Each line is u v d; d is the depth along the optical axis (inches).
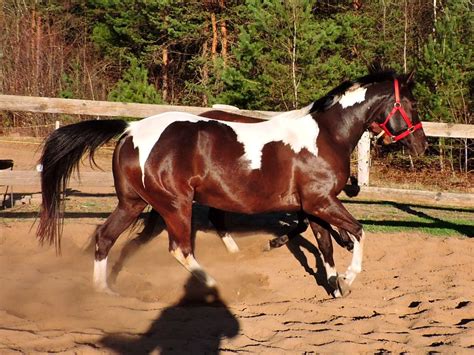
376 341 163.9
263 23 589.6
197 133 198.1
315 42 584.4
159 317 177.8
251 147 198.8
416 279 232.8
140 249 269.7
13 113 786.2
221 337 161.3
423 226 341.1
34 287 203.2
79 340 153.2
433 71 539.8
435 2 642.2
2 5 948.0
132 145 198.8
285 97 588.1
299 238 293.7
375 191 310.2
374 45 642.2
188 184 196.2
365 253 269.9
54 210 203.2
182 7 773.3
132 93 660.1
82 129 203.2
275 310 191.0
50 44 875.4
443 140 565.9
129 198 202.5
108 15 823.1
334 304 197.2
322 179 201.0
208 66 801.6
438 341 166.2
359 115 211.8
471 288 218.4
